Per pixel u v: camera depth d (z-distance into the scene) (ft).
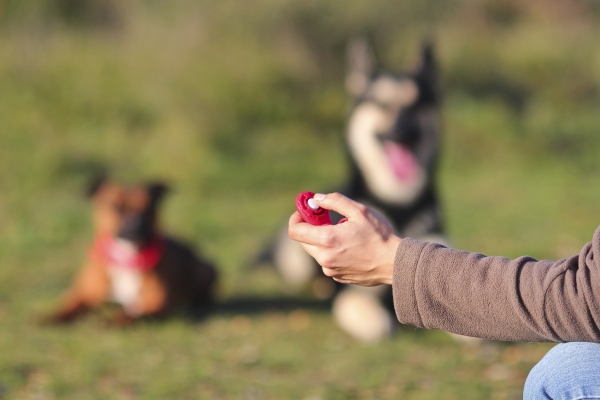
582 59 64.85
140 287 21.43
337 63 57.82
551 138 53.42
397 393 15.61
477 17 78.13
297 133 49.32
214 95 48.93
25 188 40.24
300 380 16.65
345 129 23.75
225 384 16.31
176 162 43.80
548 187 43.21
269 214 38.09
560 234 32.86
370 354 18.69
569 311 6.47
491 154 50.26
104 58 52.65
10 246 31.32
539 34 69.77
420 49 24.06
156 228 22.43
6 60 51.52
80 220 35.50
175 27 56.08
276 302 24.25
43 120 46.73
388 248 7.27
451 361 17.83
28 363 17.51
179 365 17.70
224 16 56.18
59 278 26.78
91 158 44.04
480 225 34.76
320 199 7.57
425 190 22.20
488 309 6.76
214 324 21.76
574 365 7.30
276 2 56.65
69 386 15.99
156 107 49.57
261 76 51.26
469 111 54.29
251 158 45.80
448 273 6.89
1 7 60.23
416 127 22.25
